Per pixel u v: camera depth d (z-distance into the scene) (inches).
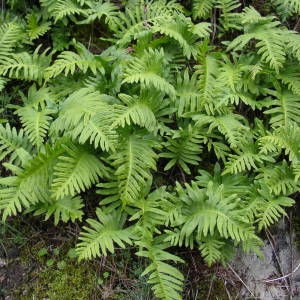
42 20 51.5
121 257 44.3
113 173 42.4
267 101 47.4
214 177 44.7
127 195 40.4
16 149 42.8
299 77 48.2
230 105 47.4
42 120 43.1
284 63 48.5
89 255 38.9
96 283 43.7
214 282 45.1
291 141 44.5
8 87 49.1
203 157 47.7
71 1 50.1
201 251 41.3
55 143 40.8
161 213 41.4
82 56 46.3
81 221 43.9
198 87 46.6
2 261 44.1
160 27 46.1
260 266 46.6
